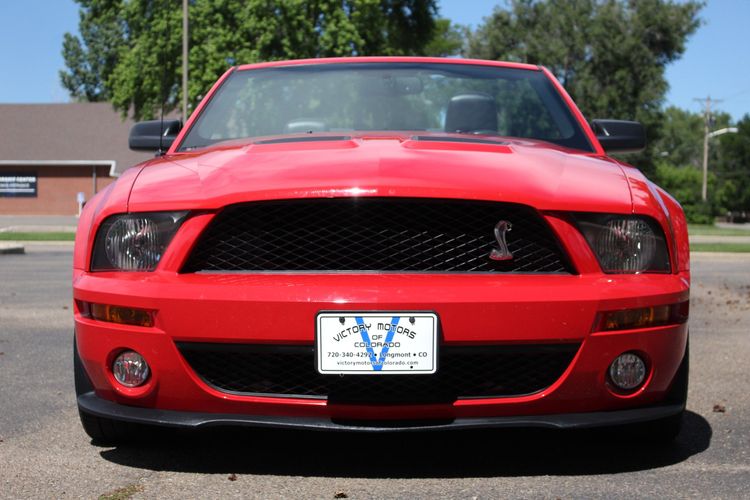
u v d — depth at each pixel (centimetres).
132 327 281
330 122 391
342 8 3159
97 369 293
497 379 279
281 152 316
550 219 279
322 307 266
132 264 288
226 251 280
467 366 277
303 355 273
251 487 278
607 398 283
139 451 321
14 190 4919
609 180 303
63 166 4903
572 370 275
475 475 291
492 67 427
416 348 266
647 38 4709
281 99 404
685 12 4641
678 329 288
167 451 321
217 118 397
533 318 269
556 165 312
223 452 319
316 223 277
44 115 5138
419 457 312
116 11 3434
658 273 288
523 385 280
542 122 389
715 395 423
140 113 3506
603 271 281
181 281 277
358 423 277
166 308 275
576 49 4650
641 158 4806
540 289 271
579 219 282
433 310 266
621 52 4559
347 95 403
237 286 272
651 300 280
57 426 360
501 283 272
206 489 276
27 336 612
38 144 4950
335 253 277
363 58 432
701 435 345
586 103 4628
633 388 285
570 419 280
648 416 287
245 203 277
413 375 274
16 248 1806
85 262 298
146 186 300
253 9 3008
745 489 275
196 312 272
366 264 276
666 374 289
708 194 7550
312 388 278
